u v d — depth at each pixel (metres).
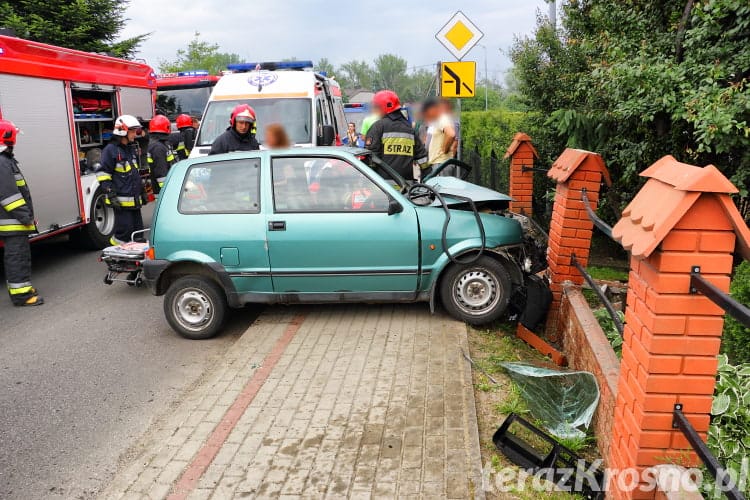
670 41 6.08
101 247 10.54
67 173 9.42
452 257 5.67
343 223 5.75
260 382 4.83
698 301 2.53
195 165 5.99
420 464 3.62
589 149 7.68
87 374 5.41
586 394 4.07
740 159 5.45
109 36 22.92
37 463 4.07
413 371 4.86
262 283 5.89
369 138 7.68
